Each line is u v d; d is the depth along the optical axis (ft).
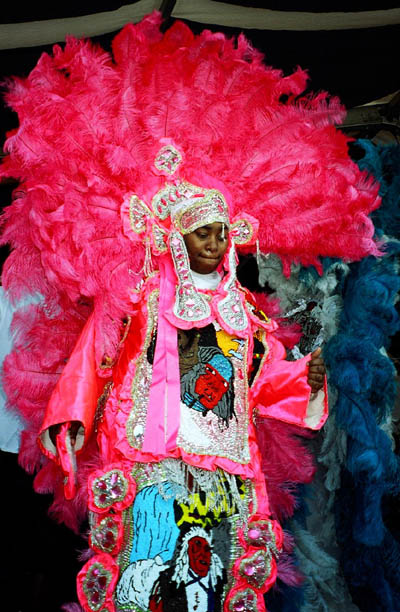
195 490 8.30
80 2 11.93
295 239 9.87
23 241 8.86
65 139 8.62
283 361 9.45
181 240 8.83
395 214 10.93
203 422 8.45
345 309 10.57
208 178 9.23
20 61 13.83
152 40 9.24
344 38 14.19
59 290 9.00
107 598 8.09
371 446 9.78
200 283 9.07
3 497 12.28
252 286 12.05
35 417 9.32
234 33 13.92
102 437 8.57
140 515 8.19
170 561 8.09
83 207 8.52
